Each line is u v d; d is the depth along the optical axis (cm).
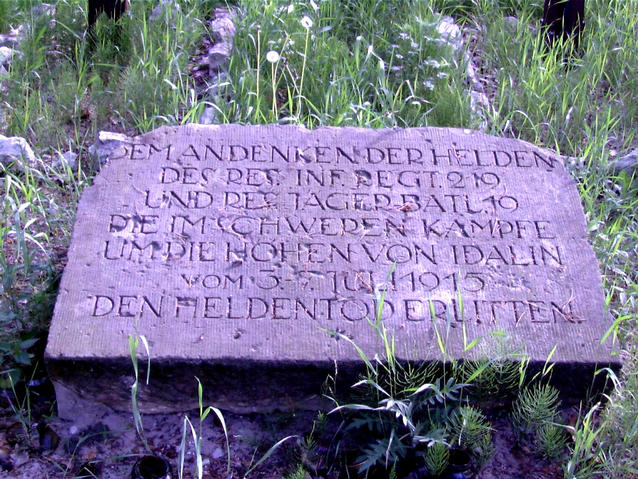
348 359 162
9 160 221
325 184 194
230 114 238
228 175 196
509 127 239
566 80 254
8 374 170
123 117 241
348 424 168
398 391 165
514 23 284
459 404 164
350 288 174
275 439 167
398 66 259
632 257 210
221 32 276
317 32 266
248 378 163
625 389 174
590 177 225
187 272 175
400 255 180
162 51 258
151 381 163
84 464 161
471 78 264
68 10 275
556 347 165
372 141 204
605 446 166
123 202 188
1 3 275
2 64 254
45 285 191
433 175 197
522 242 184
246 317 168
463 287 175
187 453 164
